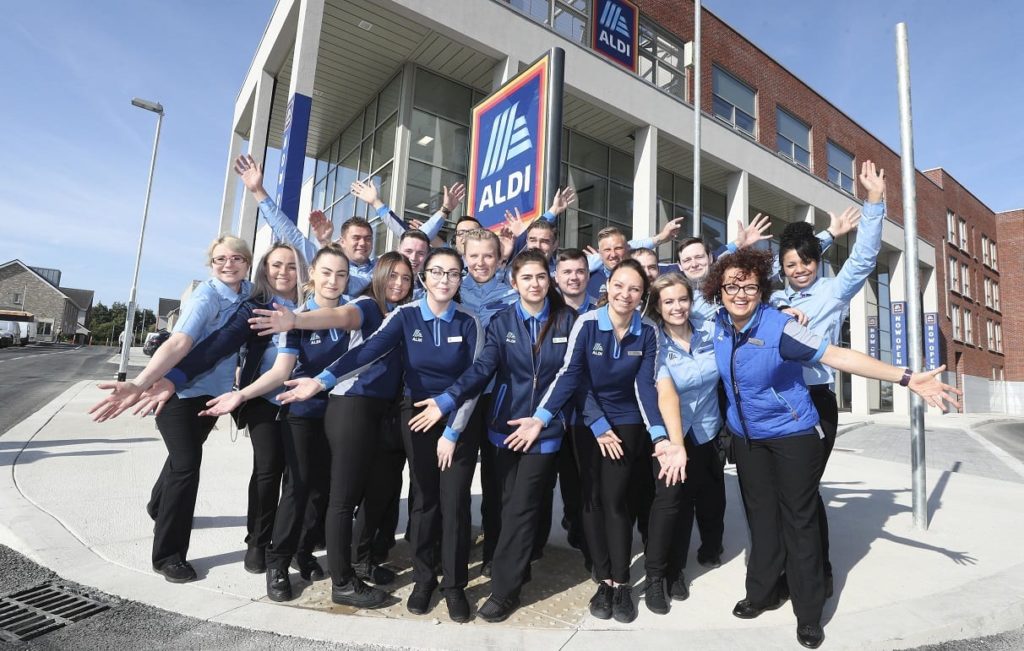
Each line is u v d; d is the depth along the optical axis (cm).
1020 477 759
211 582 279
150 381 251
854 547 379
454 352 269
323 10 895
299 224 1619
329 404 269
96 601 257
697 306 354
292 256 317
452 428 255
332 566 258
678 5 1473
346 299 349
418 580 259
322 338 291
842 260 2242
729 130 1488
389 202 1088
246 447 643
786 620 263
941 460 910
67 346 5569
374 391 267
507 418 272
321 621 241
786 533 253
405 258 297
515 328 273
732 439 277
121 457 539
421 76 1099
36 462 498
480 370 259
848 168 2078
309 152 1511
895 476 673
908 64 468
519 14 1054
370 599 259
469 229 368
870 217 319
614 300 267
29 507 365
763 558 262
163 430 283
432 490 266
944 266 2664
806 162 1875
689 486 295
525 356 269
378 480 289
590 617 259
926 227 2556
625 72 1220
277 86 1188
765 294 271
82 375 1762
